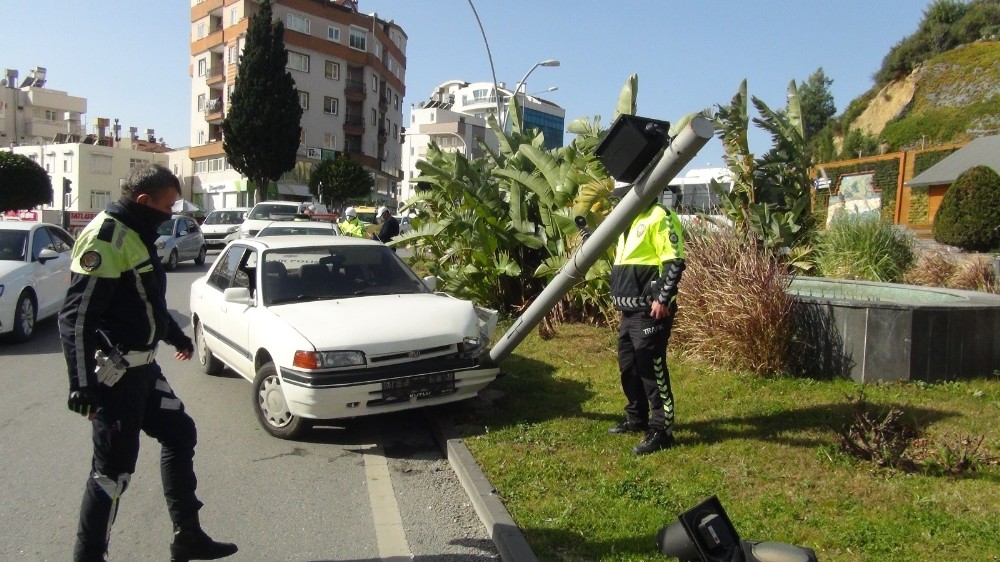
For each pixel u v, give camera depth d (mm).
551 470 4871
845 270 11547
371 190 55594
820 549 3664
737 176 10492
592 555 3727
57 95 83625
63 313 3209
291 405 5578
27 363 8484
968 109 38438
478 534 4305
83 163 60906
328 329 5711
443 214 11023
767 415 5660
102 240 3254
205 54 59594
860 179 29312
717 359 7012
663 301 4855
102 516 3361
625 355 5406
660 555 3668
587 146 9828
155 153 66938
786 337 6691
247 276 7043
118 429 3350
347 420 6543
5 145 79812
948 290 8008
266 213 23359
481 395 6680
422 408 6426
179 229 19891
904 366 6320
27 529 4289
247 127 46875
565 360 7848
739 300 6805
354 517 4555
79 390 3148
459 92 113062
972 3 45812
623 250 5270
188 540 3676
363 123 61500
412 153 86188
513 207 9969
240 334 6586
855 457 4793
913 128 39844
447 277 10227
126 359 3342
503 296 10492
